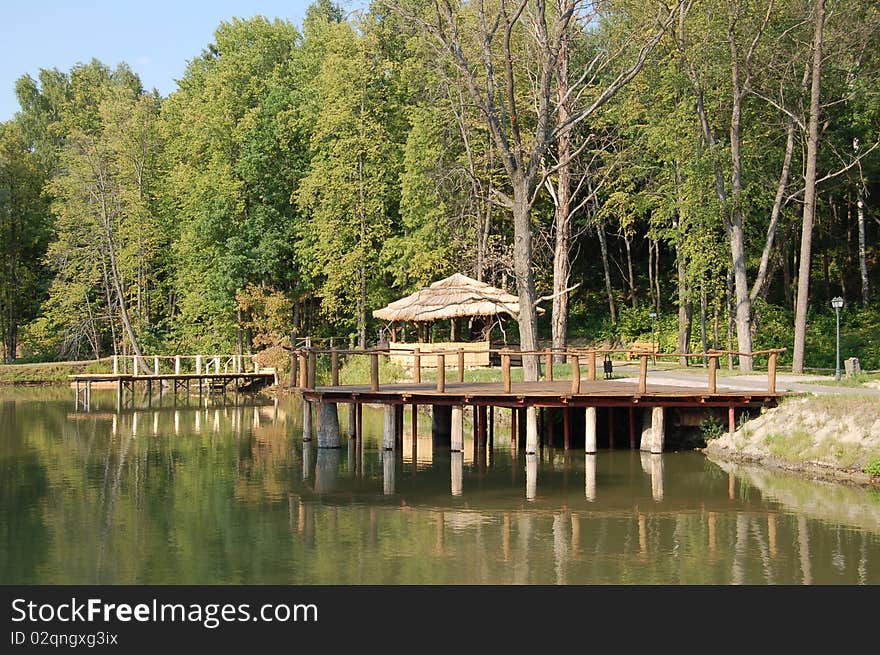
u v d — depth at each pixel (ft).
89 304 195.31
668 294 181.47
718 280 135.03
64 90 247.29
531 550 50.39
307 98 168.45
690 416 84.28
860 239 142.00
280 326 168.25
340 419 118.93
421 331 145.79
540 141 97.66
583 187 160.04
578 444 88.94
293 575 46.32
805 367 128.77
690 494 64.18
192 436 100.32
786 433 73.31
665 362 142.92
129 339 191.62
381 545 51.70
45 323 197.98
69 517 58.95
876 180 142.61
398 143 160.04
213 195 169.07
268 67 183.52
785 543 51.06
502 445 90.17
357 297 159.94
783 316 145.48
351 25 156.76
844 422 69.67
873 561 47.50
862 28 114.62
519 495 64.85
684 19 114.52
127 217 190.08
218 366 156.46
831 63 118.52
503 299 129.59
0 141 215.10
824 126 124.06
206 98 179.32
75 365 191.42
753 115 128.77
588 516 58.34
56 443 94.38
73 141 192.24
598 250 190.60
